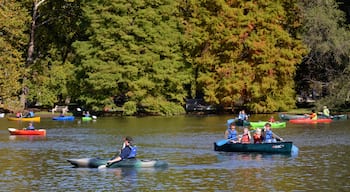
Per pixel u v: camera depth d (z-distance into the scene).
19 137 71.19
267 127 59.00
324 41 109.81
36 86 115.19
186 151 58.00
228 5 115.25
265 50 111.88
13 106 108.88
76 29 120.88
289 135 72.62
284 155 54.94
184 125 87.25
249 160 52.00
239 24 113.56
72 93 113.69
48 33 122.50
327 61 112.56
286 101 113.81
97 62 110.44
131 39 110.38
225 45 113.81
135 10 111.50
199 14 115.50
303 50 110.88
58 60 122.19
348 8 118.88
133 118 103.44
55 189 40.28
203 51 115.31
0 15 107.81
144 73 112.00
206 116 107.38
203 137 70.25
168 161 51.59
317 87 115.88
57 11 121.06
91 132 77.06
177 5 116.56
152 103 109.75
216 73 113.56
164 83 112.75
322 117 95.94
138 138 69.44
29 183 42.12
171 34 113.75
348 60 108.38
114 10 111.19
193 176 44.50
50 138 69.94
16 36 111.56
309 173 45.56
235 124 88.00
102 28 110.81
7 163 50.72
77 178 43.84
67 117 100.25
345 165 49.12
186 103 122.31
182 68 115.19
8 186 41.22
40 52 122.44
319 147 60.59
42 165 49.62
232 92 111.75
